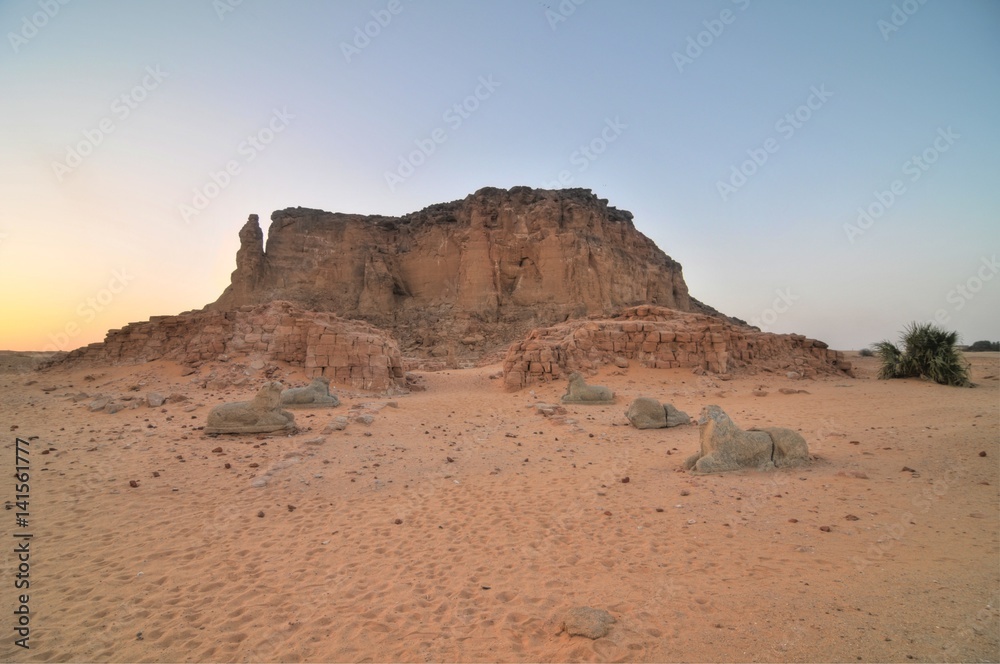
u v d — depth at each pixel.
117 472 9.73
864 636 4.03
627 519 7.37
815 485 8.24
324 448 11.73
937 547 5.61
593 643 4.29
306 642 4.59
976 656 3.62
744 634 4.23
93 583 5.69
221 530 7.24
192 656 4.43
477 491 9.09
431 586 5.60
